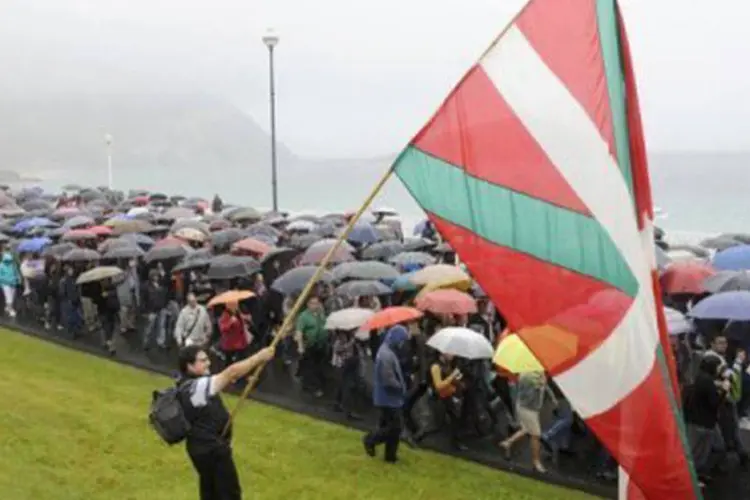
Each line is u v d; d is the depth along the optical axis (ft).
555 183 25.70
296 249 76.84
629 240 24.76
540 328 25.13
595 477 42.86
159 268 69.46
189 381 28.68
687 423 41.09
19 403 53.21
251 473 42.73
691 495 23.76
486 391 48.73
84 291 68.49
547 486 41.88
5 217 115.24
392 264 69.62
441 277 57.06
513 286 25.57
